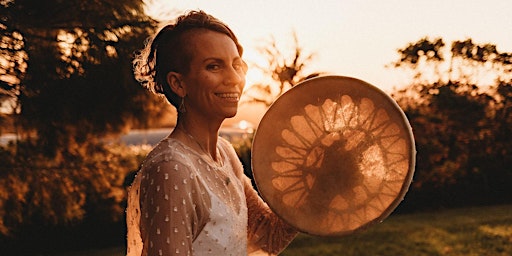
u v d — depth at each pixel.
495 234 9.73
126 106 7.20
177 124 1.20
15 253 9.93
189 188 1.07
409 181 1.26
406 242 9.33
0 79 6.98
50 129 7.30
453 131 13.44
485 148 13.57
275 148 1.37
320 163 1.35
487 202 13.62
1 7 6.76
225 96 1.15
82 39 7.03
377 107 1.30
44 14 6.84
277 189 1.36
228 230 1.15
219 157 1.25
